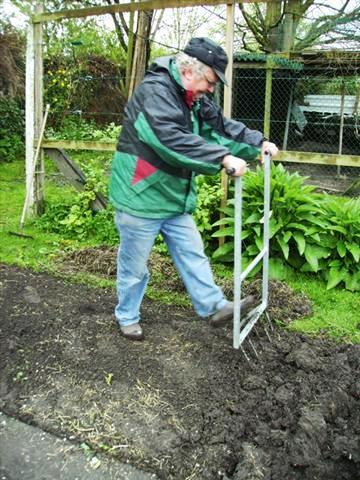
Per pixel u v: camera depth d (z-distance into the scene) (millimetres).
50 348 2949
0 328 3129
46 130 5613
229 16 3955
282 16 8570
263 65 8641
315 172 9078
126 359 2857
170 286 3902
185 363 2846
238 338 2650
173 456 2221
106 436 2324
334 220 3980
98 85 10938
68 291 3744
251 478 2121
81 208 5180
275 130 9641
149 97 2342
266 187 2934
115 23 10523
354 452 2320
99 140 5305
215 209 4363
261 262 4043
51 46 9328
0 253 4461
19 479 2105
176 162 2334
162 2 4281
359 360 2959
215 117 2729
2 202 6227
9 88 10156
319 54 8703
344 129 9797
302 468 2215
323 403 2572
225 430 2363
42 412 2475
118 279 2936
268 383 2725
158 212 2596
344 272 3939
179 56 2385
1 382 2682
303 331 3281
